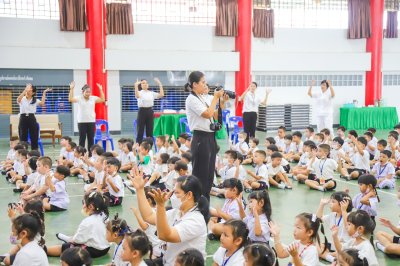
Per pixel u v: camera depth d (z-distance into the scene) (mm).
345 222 4609
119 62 14633
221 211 5156
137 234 3328
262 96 16406
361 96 17578
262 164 7746
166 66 15156
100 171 7102
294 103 16703
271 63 16219
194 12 15562
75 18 14047
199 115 4547
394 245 4828
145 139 8820
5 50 13695
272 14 16047
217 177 8594
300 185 8359
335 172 9562
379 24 17016
